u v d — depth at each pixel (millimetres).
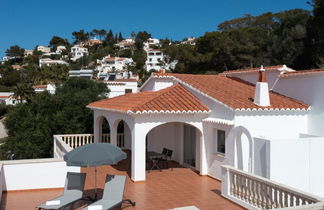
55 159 13086
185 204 11297
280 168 12180
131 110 13891
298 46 45719
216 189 13273
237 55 53875
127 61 139375
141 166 14586
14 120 30016
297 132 15227
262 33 57219
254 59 53438
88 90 32031
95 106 20078
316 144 12781
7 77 99375
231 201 11570
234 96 16047
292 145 12375
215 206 11055
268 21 71938
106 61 138625
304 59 46125
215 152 15305
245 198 10961
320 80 14789
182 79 18859
